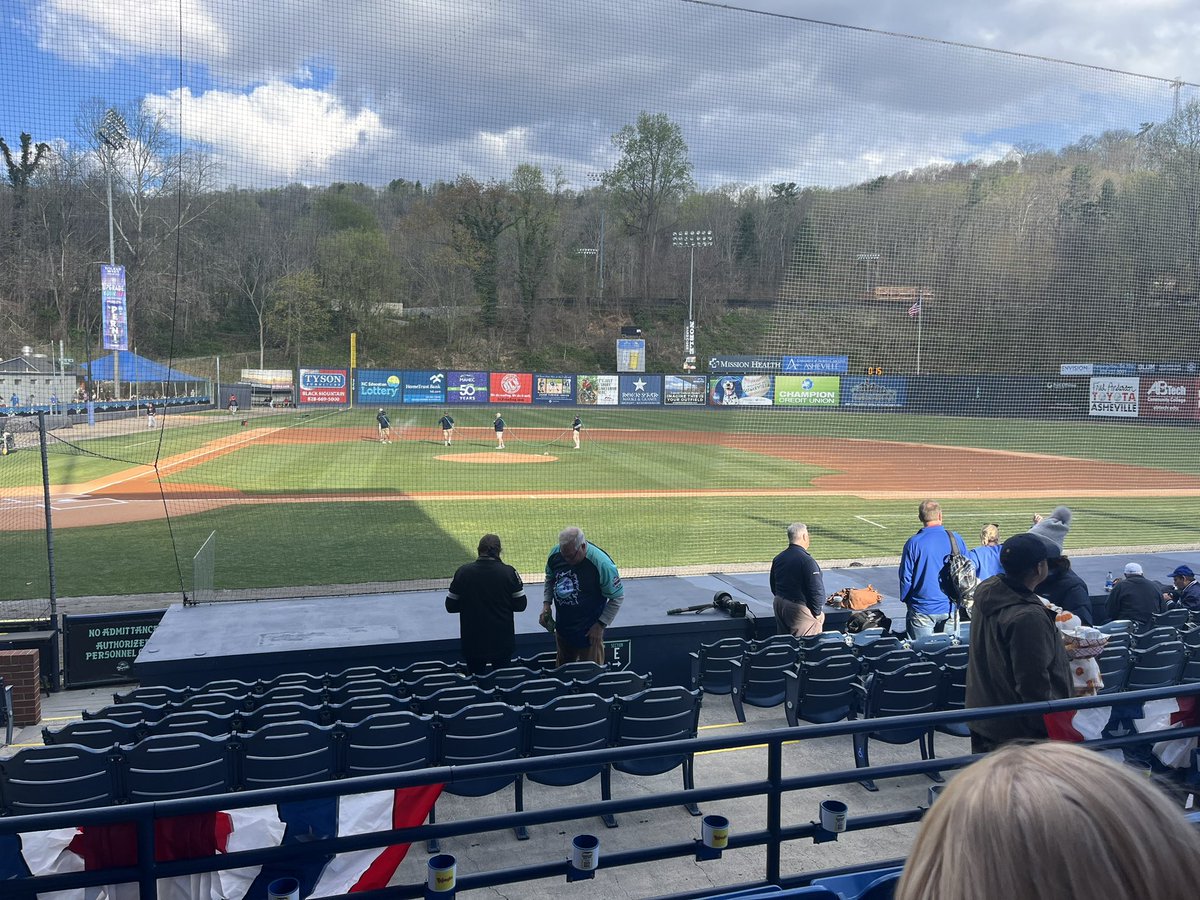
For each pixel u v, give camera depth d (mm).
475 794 5145
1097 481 23641
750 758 6383
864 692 6070
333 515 17656
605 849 4961
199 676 7414
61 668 8898
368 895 2797
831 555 14469
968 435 33562
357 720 5430
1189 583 9273
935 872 755
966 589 7711
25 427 30484
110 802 4586
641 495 20688
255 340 41594
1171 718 4680
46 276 48312
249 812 3648
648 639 8141
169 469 24109
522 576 12586
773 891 2260
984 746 3982
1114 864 663
